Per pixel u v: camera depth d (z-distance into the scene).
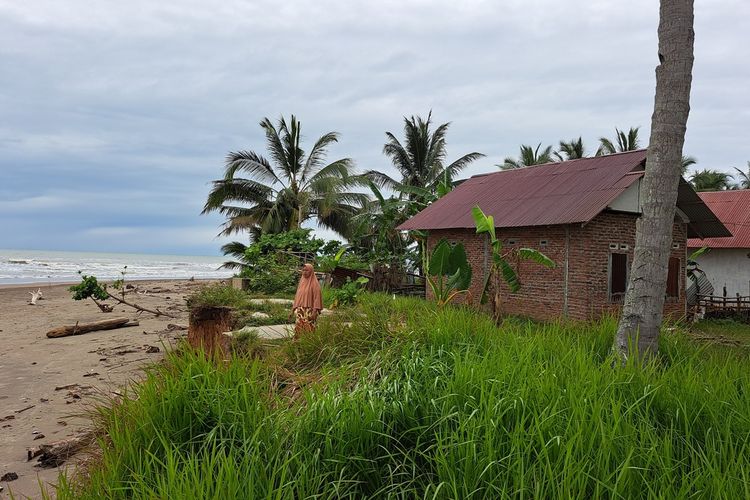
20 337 15.41
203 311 10.68
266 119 32.44
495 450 3.37
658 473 3.23
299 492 3.21
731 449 3.41
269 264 21.31
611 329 6.76
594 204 16.14
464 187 24.94
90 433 6.09
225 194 31.61
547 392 4.05
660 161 6.02
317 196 32.97
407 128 38.50
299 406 4.47
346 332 6.61
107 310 18.20
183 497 2.97
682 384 4.48
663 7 6.19
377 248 29.72
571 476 3.02
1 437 6.90
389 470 3.66
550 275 17.61
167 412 4.22
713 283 25.17
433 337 5.86
